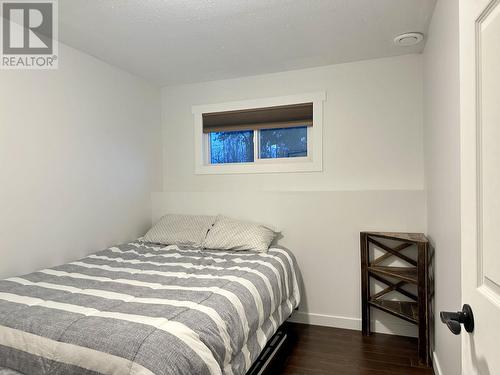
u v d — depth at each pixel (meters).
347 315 2.84
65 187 2.49
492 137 0.69
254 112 3.30
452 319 0.84
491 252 0.70
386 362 2.24
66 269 2.19
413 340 2.58
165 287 1.78
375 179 2.89
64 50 2.50
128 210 3.15
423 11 2.08
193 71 3.14
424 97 2.64
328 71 3.02
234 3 1.96
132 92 3.21
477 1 0.75
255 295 1.88
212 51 2.67
